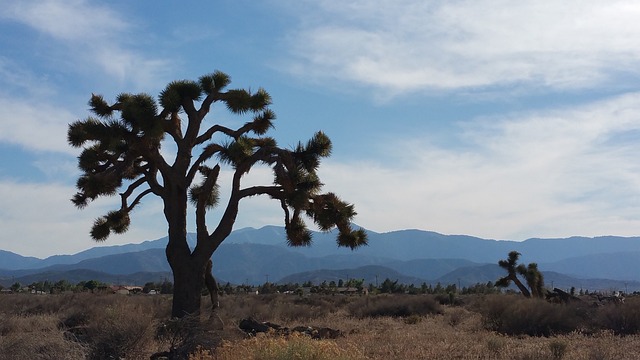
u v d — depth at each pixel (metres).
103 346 13.01
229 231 19.64
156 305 21.80
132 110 18.28
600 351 14.09
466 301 52.44
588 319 24.19
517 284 42.38
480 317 25.38
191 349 12.79
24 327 17.75
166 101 19.28
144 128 18.28
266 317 26.80
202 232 19.31
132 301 22.27
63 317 20.16
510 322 22.88
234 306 27.59
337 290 86.19
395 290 90.81
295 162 19.55
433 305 37.34
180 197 19.48
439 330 22.44
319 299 50.38
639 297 26.48
